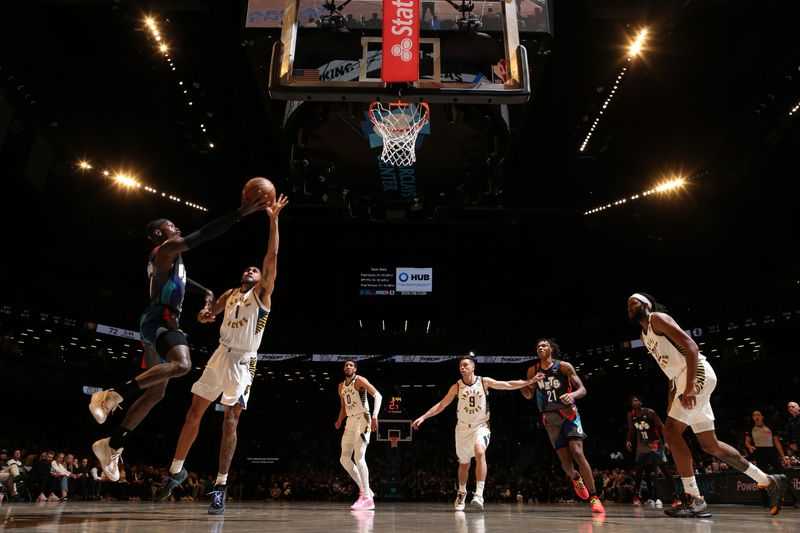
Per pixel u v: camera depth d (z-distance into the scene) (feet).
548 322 104.32
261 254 98.43
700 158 67.46
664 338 15.83
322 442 101.91
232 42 50.39
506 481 87.04
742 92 55.88
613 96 57.26
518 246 97.45
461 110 42.91
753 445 31.45
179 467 14.82
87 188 72.64
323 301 102.12
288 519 14.26
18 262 78.54
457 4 36.47
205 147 64.49
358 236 97.60
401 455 92.38
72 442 83.46
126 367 91.04
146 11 46.60
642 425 34.09
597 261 97.91
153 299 13.60
